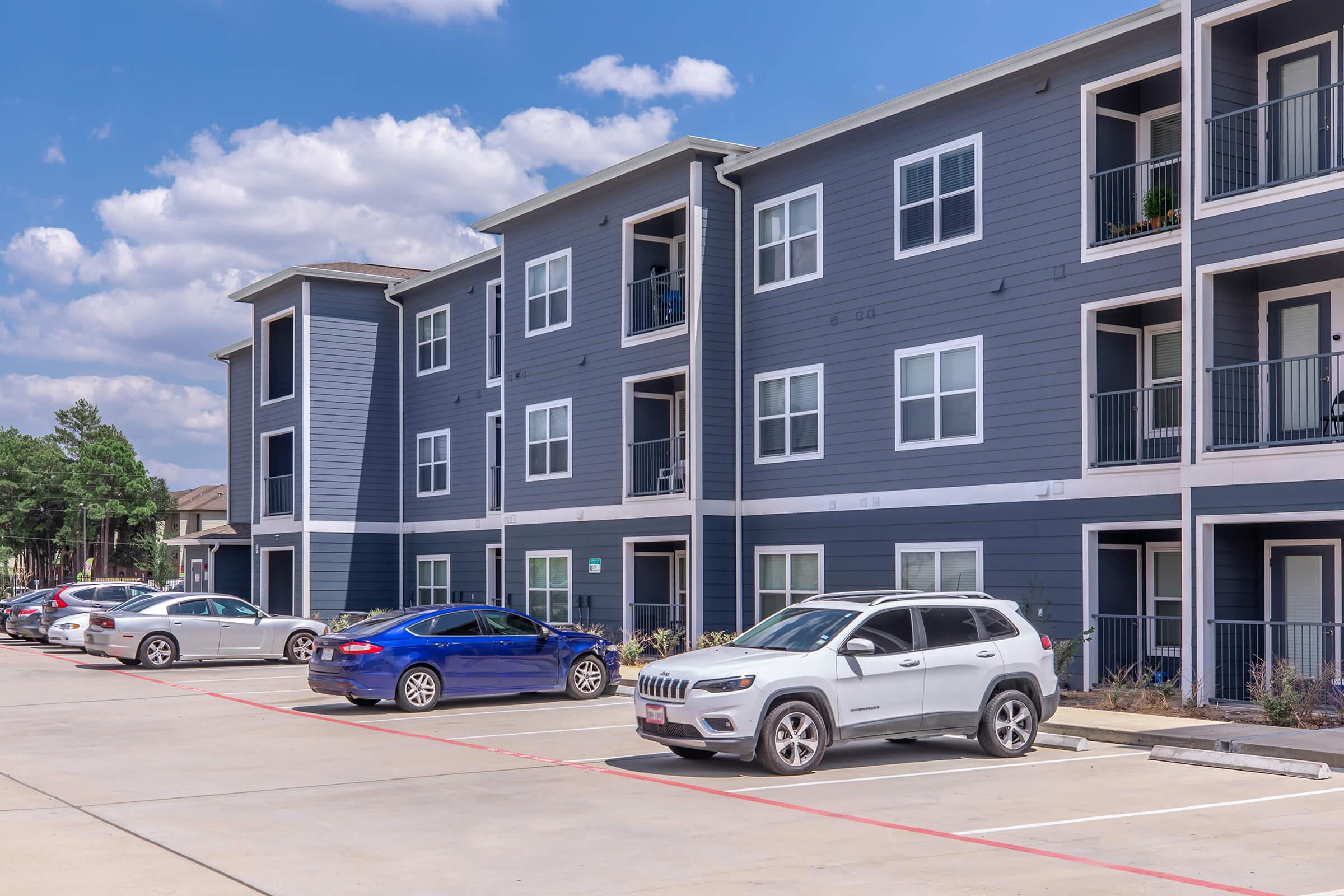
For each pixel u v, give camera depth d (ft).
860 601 46.70
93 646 88.84
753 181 86.22
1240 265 56.75
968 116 71.92
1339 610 57.98
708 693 42.60
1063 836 32.55
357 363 128.47
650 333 89.35
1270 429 60.85
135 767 45.73
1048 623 66.33
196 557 152.76
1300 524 59.31
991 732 46.55
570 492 96.94
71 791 40.57
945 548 71.87
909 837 32.60
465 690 63.93
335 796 39.55
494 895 27.20
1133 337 67.26
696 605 84.12
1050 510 66.54
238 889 27.81
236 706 65.77
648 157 87.97
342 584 125.90
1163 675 62.69
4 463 373.61
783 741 42.86
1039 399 67.36
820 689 43.39
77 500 343.26
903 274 75.25
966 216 71.87
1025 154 68.74
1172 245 61.62
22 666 91.91
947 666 45.85
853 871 28.86
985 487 69.87
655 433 93.20
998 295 69.72
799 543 81.30
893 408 75.41
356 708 64.49
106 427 397.80
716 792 39.63
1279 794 39.01
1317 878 28.02
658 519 87.86
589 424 95.25
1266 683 54.75
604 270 94.48
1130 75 63.82
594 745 50.90
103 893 27.37
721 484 85.61
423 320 127.13
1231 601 58.80
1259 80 61.41
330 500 125.90
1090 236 65.36
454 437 121.60
